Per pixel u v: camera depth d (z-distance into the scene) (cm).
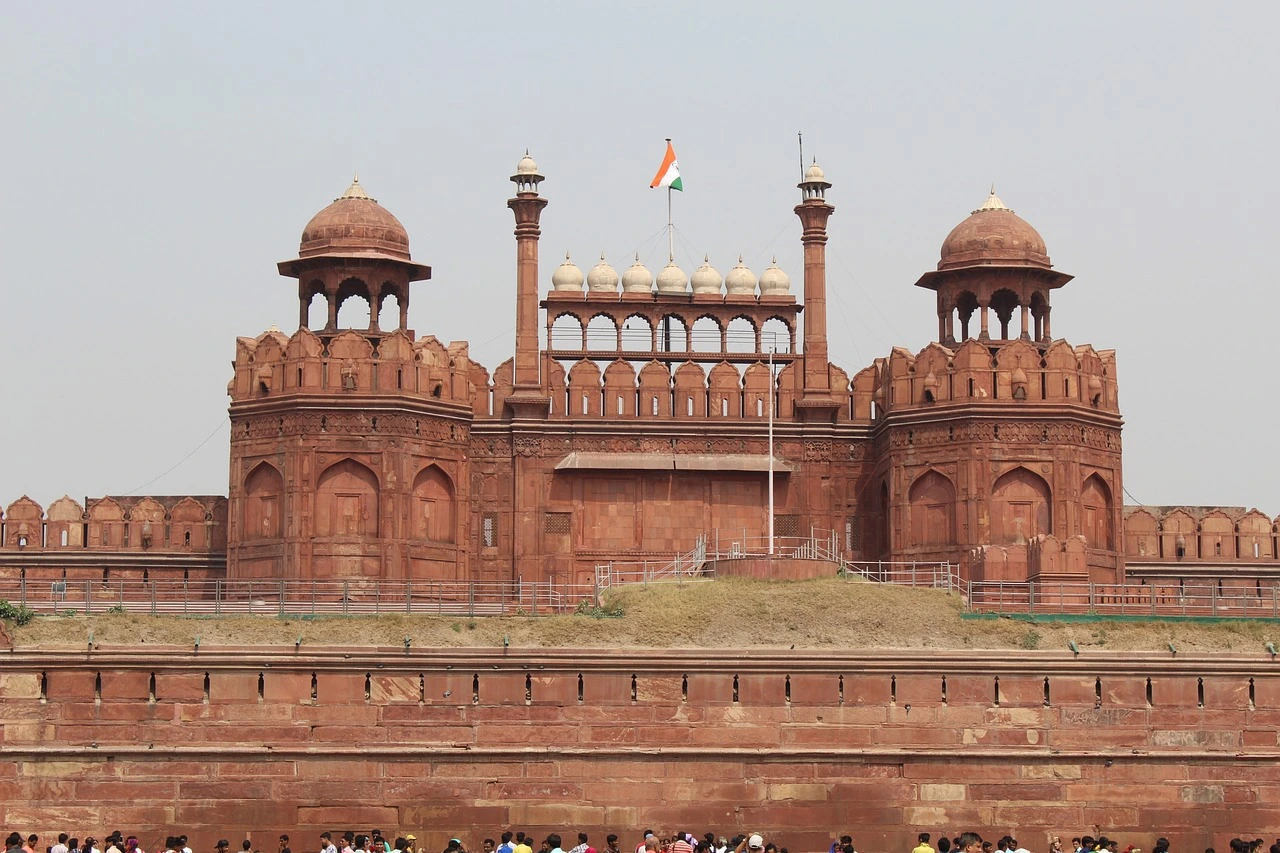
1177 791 5175
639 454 6262
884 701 5178
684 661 5166
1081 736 5188
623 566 6225
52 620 5156
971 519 6006
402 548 5938
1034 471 6028
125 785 5012
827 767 5141
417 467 6006
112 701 5041
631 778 5109
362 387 5962
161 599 6238
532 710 5128
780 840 5106
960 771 5156
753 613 5338
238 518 6031
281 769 5047
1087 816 5144
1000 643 5281
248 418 6041
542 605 5881
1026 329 6281
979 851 4503
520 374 6256
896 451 6147
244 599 5959
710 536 6256
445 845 5047
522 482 6216
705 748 5122
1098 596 5697
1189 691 5225
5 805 4988
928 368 6131
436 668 5128
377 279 6225
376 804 5053
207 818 5016
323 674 5097
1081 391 6100
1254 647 5303
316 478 5916
